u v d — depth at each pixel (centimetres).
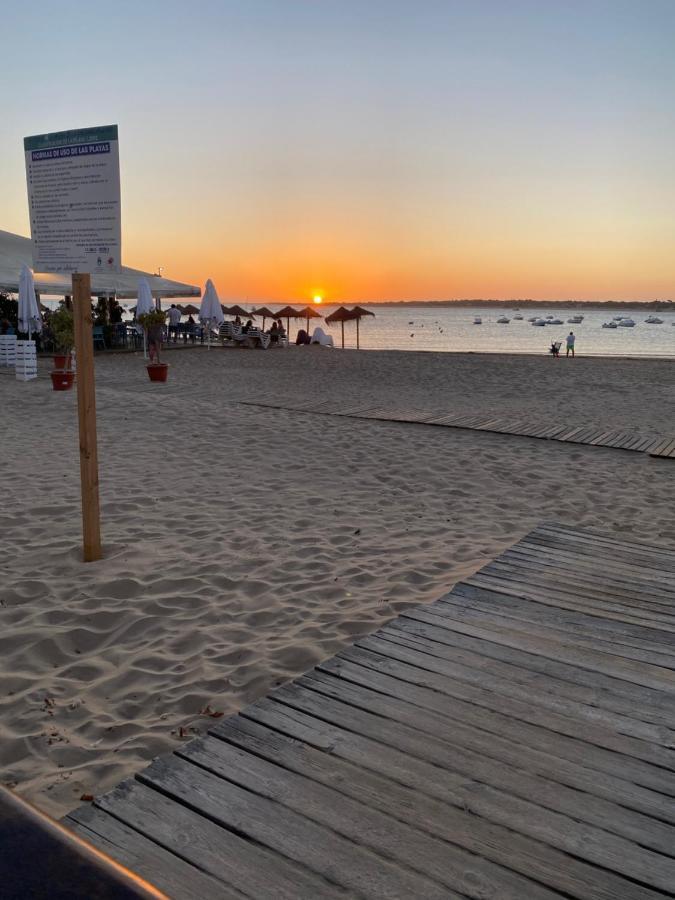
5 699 320
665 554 486
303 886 187
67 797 250
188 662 354
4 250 2294
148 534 545
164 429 969
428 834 207
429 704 281
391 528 577
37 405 1163
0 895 79
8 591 434
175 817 213
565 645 337
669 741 258
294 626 393
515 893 187
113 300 2673
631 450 926
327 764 240
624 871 195
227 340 3092
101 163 412
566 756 247
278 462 796
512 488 721
